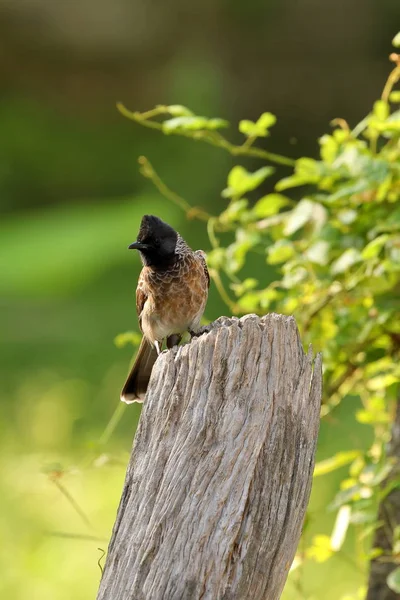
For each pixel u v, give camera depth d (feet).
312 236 23.95
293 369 15.39
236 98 111.45
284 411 15.11
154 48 117.08
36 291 89.51
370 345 25.20
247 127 25.00
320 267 24.23
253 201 101.09
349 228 23.93
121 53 117.50
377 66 110.22
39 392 60.13
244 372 15.05
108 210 108.88
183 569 14.51
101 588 15.14
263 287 68.49
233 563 14.55
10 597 36.50
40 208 114.52
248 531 14.64
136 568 14.74
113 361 66.13
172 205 101.35
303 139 109.70
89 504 43.04
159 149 110.73
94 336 72.95
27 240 102.94
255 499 14.74
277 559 14.97
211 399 15.01
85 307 83.46
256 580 14.73
